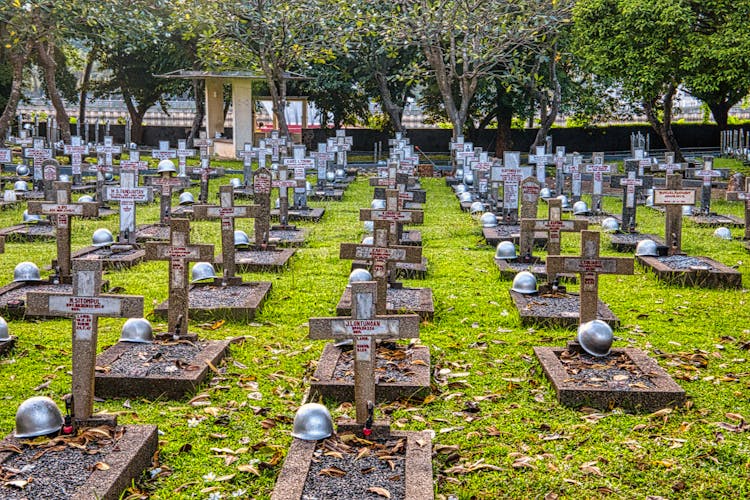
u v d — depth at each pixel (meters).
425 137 46.25
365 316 5.96
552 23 28.83
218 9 27.61
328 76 38.56
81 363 6.07
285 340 8.95
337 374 7.42
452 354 8.52
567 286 11.64
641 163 22.19
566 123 51.88
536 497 5.53
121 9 26.89
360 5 28.27
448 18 27.98
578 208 18.97
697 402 7.16
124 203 13.46
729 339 9.08
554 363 7.75
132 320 8.30
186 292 8.43
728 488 5.65
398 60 36.09
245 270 12.52
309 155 23.45
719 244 15.17
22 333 9.05
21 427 5.89
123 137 46.91
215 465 5.95
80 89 43.75
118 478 5.34
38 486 5.23
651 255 13.28
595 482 5.71
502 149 41.12
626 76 25.80
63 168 26.55
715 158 37.84
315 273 12.49
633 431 6.57
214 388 7.41
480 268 12.96
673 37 23.98
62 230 10.87
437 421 6.75
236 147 35.22
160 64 39.62
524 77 30.09
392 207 10.84
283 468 5.51
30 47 27.00
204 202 20.58
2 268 12.41
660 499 5.50
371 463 5.65
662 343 8.96
